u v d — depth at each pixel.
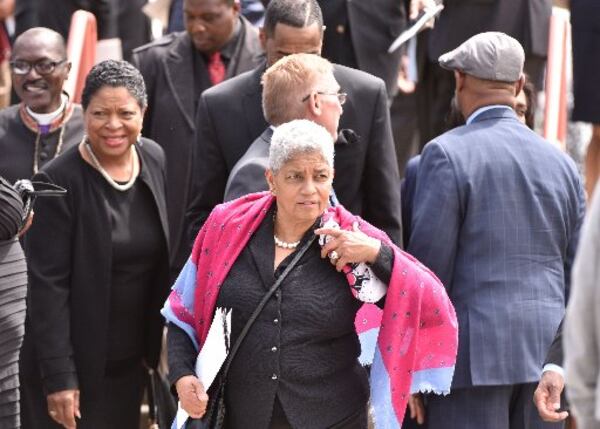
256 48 17.92
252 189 12.67
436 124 20.28
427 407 13.35
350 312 11.29
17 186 13.16
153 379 14.63
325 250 11.16
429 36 19.78
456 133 13.33
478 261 13.03
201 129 14.42
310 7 14.12
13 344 12.78
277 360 11.12
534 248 13.08
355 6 18.69
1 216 12.45
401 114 20.38
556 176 13.23
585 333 9.17
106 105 13.85
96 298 14.06
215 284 11.35
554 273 13.20
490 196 13.03
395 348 11.30
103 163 14.10
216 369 11.11
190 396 11.23
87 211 13.99
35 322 14.04
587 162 19.78
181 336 11.65
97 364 14.13
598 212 9.08
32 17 21.06
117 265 14.18
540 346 12.98
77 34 19.00
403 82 20.06
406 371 11.39
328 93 12.66
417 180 13.36
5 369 12.73
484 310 12.96
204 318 11.50
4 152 15.66
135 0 21.47
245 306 11.20
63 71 15.78
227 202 12.16
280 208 11.26
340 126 13.97
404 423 13.84
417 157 14.56
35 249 14.00
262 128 14.21
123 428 14.63
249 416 11.23
